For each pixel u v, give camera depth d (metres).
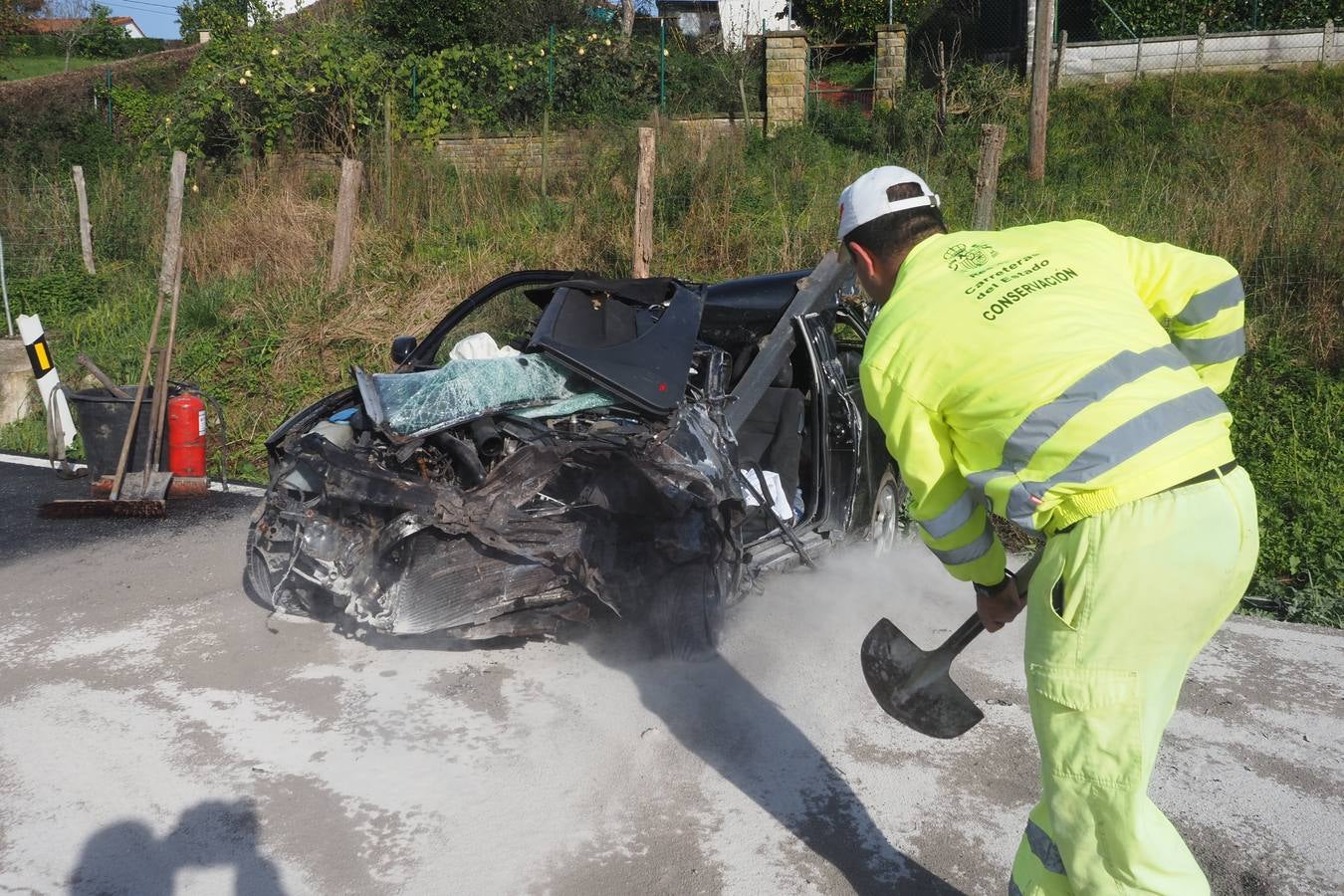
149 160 14.47
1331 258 8.33
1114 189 11.02
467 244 10.57
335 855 2.92
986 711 3.79
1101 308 2.17
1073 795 2.15
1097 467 2.04
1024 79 16.47
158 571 5.09
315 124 14.41
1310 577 5.48
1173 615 2.05
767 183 11.45
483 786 3.26
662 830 3.06
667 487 3.90
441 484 3.96
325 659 4.11
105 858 2.88
